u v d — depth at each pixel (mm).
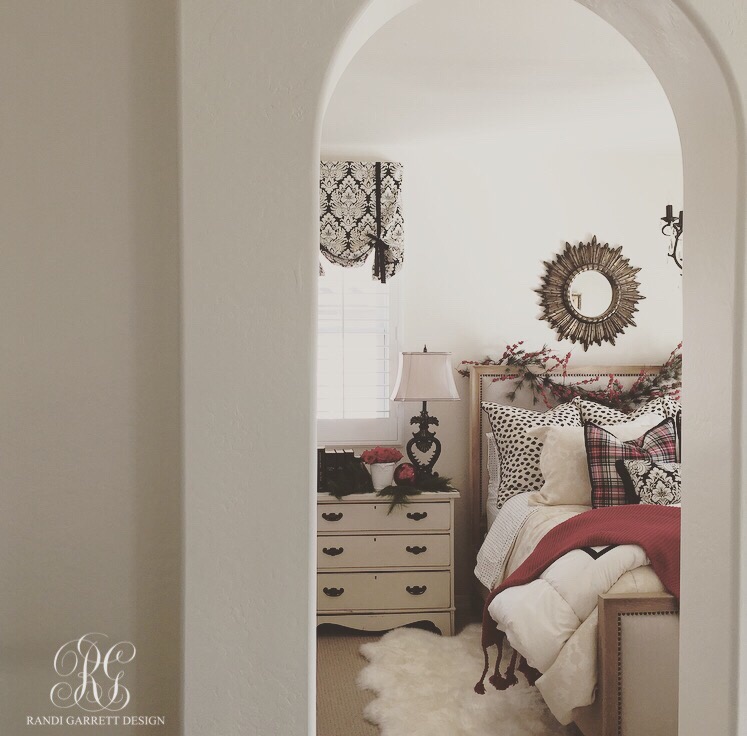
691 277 1604
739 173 1424
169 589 1372
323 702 3285
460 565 4664
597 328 4750
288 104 1299
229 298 1303
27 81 1343
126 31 1352
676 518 3031
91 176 1355
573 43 2877
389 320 4633
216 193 1295
